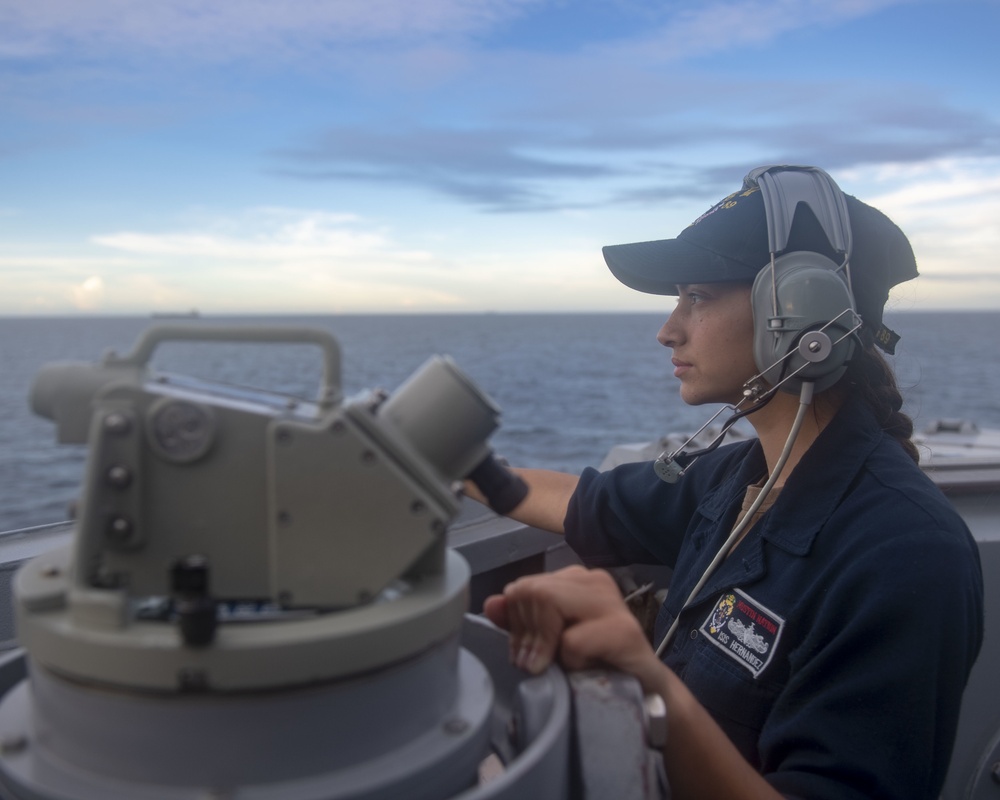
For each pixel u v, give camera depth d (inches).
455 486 32.4
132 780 28.0
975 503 85.4
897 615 48.2
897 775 45.9
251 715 27.6
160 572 29.7
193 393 31.0
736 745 54.2
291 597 29.8
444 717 32.1
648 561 74.2
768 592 55.4
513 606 37.7
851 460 56.3
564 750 31.9
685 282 59.7
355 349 3496.6
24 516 661.3
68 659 27.9
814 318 54.7
